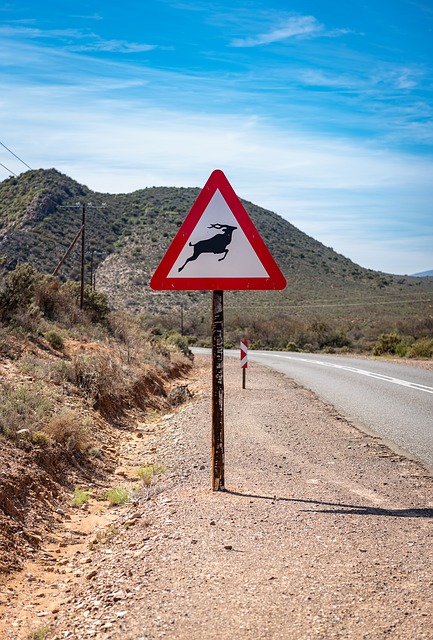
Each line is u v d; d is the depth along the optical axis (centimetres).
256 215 14288
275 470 789
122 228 10869
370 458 896
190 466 816
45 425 877
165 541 503
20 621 408
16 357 1281
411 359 3156
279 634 339
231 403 1470
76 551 564
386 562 447
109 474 865
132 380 1499
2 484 625
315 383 1992
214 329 647
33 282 1839
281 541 491
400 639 332
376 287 12150
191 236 616
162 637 340
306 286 11419
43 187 10188
